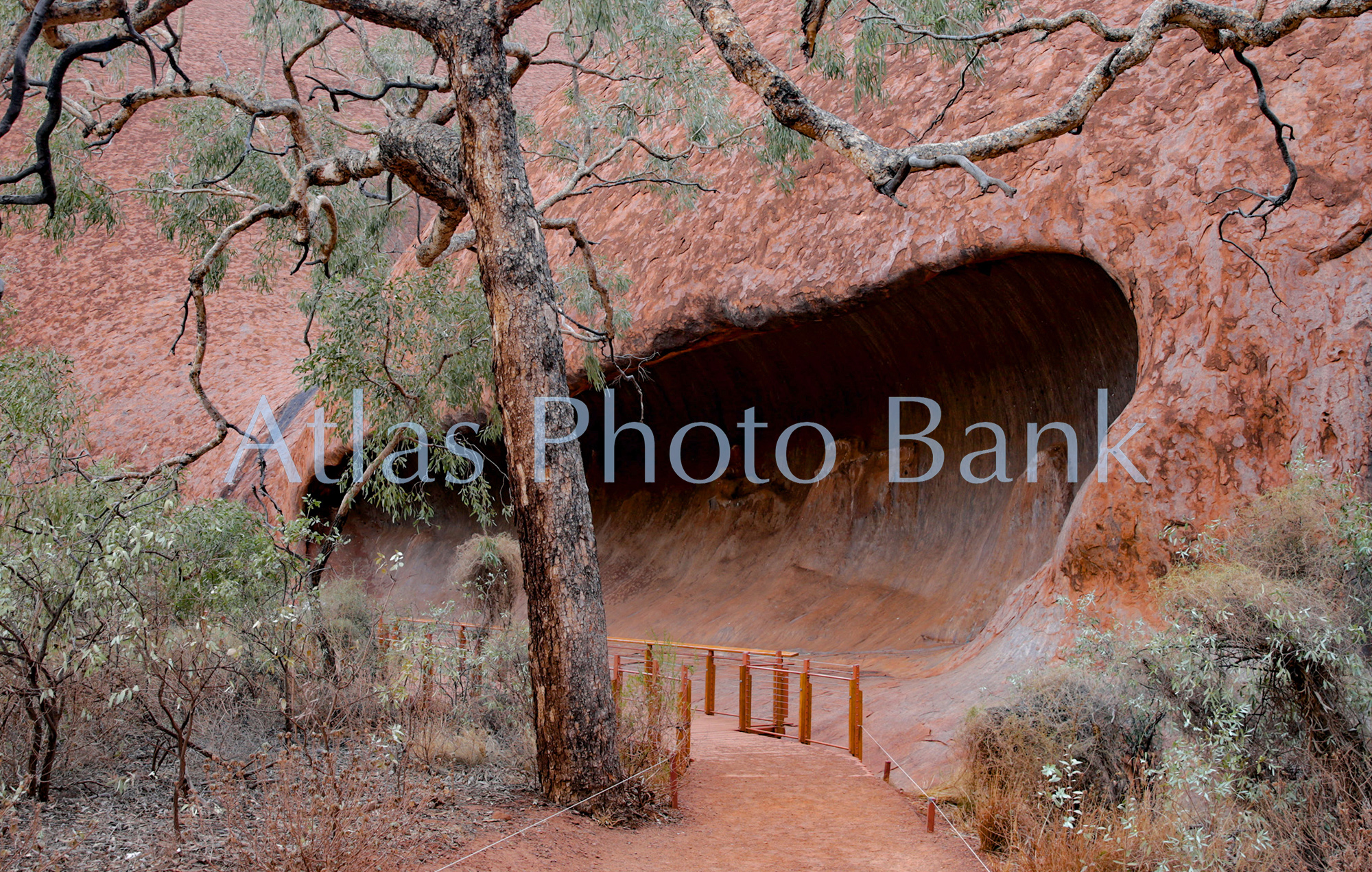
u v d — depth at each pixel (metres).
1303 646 5.43
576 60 15.81
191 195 15.40
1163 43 11.88
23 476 9.23
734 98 20.06
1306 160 10.13
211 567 8.23
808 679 11.12
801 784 8.71
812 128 6.53
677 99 15.91
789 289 15.38
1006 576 14.42
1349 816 4.94
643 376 19.20
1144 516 9.98
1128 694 6.66
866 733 10.70
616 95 20.27
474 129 8.09
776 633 17.14
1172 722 6.44
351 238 16.53
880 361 17.62
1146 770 6.11
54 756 6.32
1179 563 9.25
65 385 11.07
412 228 37.72
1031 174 12.32
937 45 13.04
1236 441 9.70
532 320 7.98
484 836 6.25
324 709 8.06
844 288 14.55
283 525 9.52
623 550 22.89
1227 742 5.51
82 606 6.96
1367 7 6.67
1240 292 10.05
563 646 7.53
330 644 8.88
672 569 21.34
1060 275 13.38
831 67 14.61
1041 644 10.20
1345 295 9.53
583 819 7.11
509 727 9.34
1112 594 10.08
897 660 13.97
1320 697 5.43
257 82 15.59
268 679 8.53
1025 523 14.56
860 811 7.71
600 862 6.15
